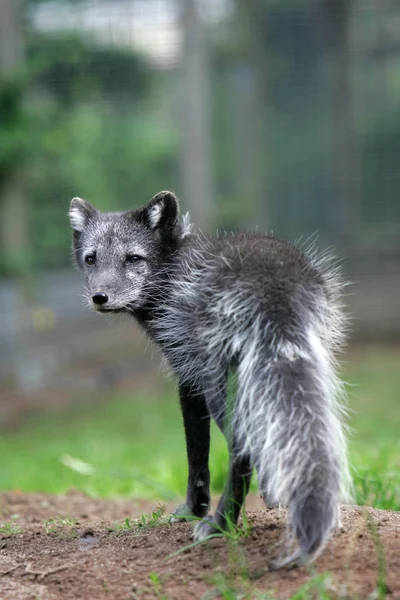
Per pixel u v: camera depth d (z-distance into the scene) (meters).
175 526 5.63
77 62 17.33
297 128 18.67
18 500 7.95
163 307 5.96
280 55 18.45
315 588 4.29
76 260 6.95
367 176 18.95
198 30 17.62
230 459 4.91
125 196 17.88
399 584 4.29
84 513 7.42
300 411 4.54
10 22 16.42
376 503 6.37
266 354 4.77
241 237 5.61
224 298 5.02
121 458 11.48
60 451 12.20
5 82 16.02
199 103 17.73
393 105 18.62
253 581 4.48
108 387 16.45
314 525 4.32
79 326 16.97
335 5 18.30
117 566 4.93
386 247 19.00
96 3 17.38
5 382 16.02
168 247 6.34
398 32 18.33
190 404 5.80
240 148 18.44
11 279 16.30
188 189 17.89
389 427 12.34
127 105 17.69
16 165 16.25
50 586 4.82
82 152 17.47
